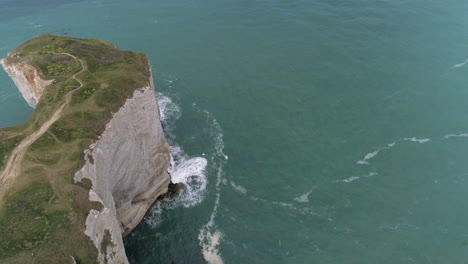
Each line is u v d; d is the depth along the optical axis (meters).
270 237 59.34
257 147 74.12
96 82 60.72
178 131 77.75
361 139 74.81
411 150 72.31
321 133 76.31
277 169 69.88
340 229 60.22
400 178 67.62
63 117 54.22
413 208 62.94
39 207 43.28
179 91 87.88
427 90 85.31
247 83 89.44
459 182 66.81
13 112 83.25
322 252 57.28
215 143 75.19
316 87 87.38
